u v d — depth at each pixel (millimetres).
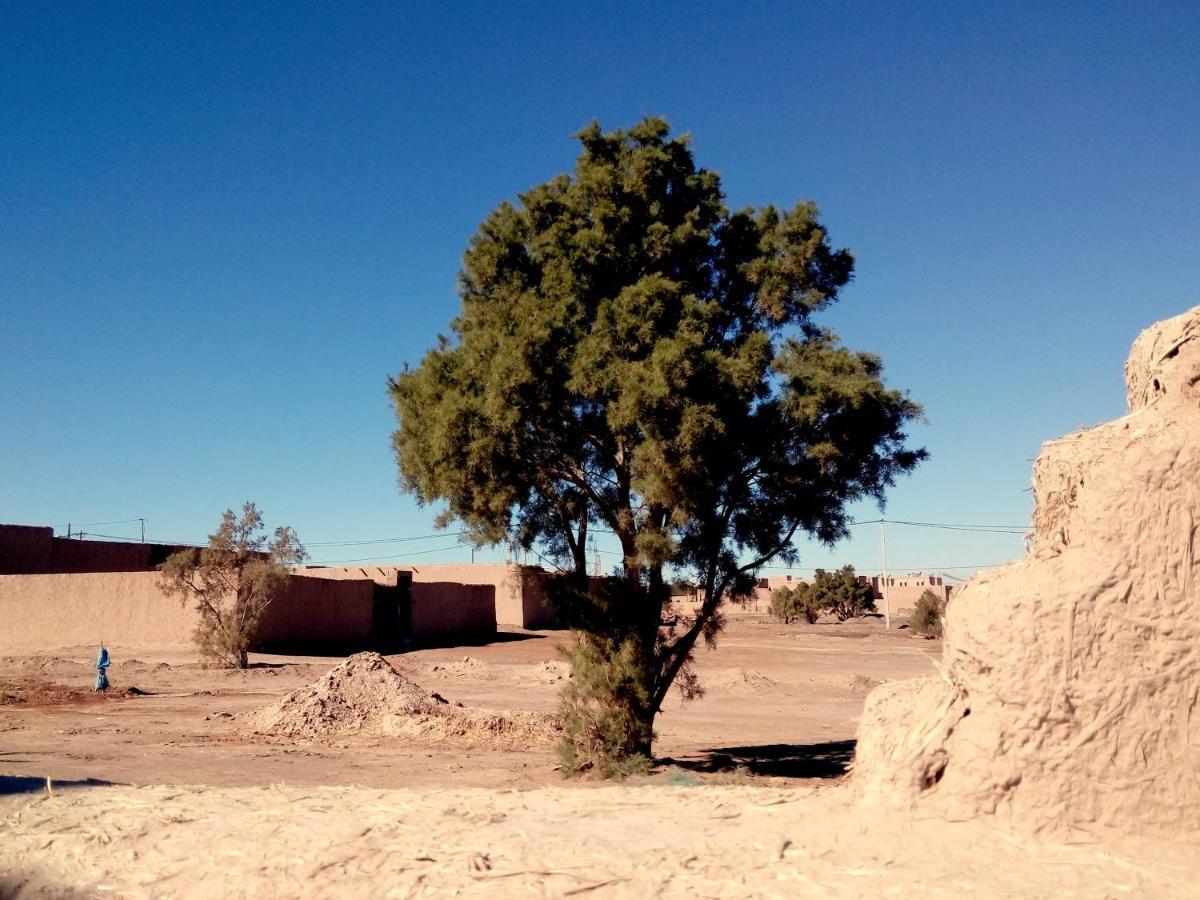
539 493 16875
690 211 16875
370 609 49594
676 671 16688
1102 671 5098
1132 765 4961
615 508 16703
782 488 16203
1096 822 4938
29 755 16750
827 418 15812
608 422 15117
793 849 5223
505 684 33906
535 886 5289
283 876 5957
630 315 15109
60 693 28219
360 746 19531
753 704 29438
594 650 16266
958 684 5566
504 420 14914
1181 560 5105
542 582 17078
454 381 15867
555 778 15445
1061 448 5832
